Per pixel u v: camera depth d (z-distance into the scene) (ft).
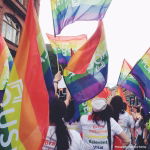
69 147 10.25
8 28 63.46
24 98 9.66
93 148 14.14
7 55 16.06
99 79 17.44
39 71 9.90
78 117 16.58
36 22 11.19
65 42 21.31
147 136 25.89
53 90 11.98
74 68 17.25
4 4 58.80
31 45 9.96
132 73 24.72
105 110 14.12
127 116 18.83
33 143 9.25
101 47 17.60
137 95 26.00
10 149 9.32
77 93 17.12
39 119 9.41
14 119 9.54
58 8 17.84
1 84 15.33
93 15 18.67
